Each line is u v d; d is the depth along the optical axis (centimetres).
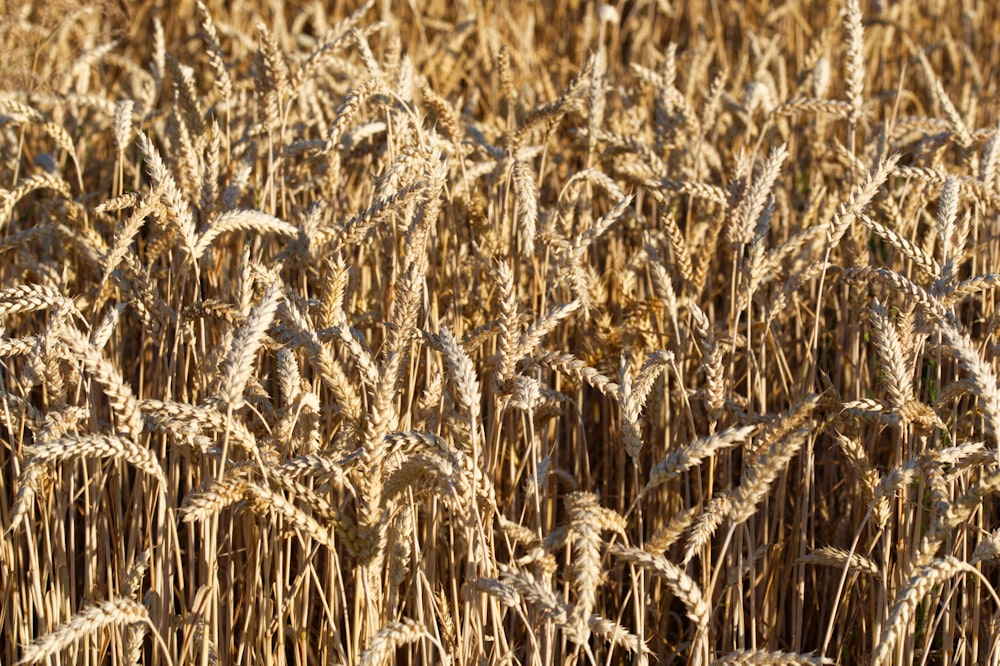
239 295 324
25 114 422
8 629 362
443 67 648
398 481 270
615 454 478
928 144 454
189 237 328
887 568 344
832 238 337
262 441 305
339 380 276
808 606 432
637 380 322
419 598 301
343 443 314
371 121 486
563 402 432
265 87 410
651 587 411
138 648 313
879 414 336
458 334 399
